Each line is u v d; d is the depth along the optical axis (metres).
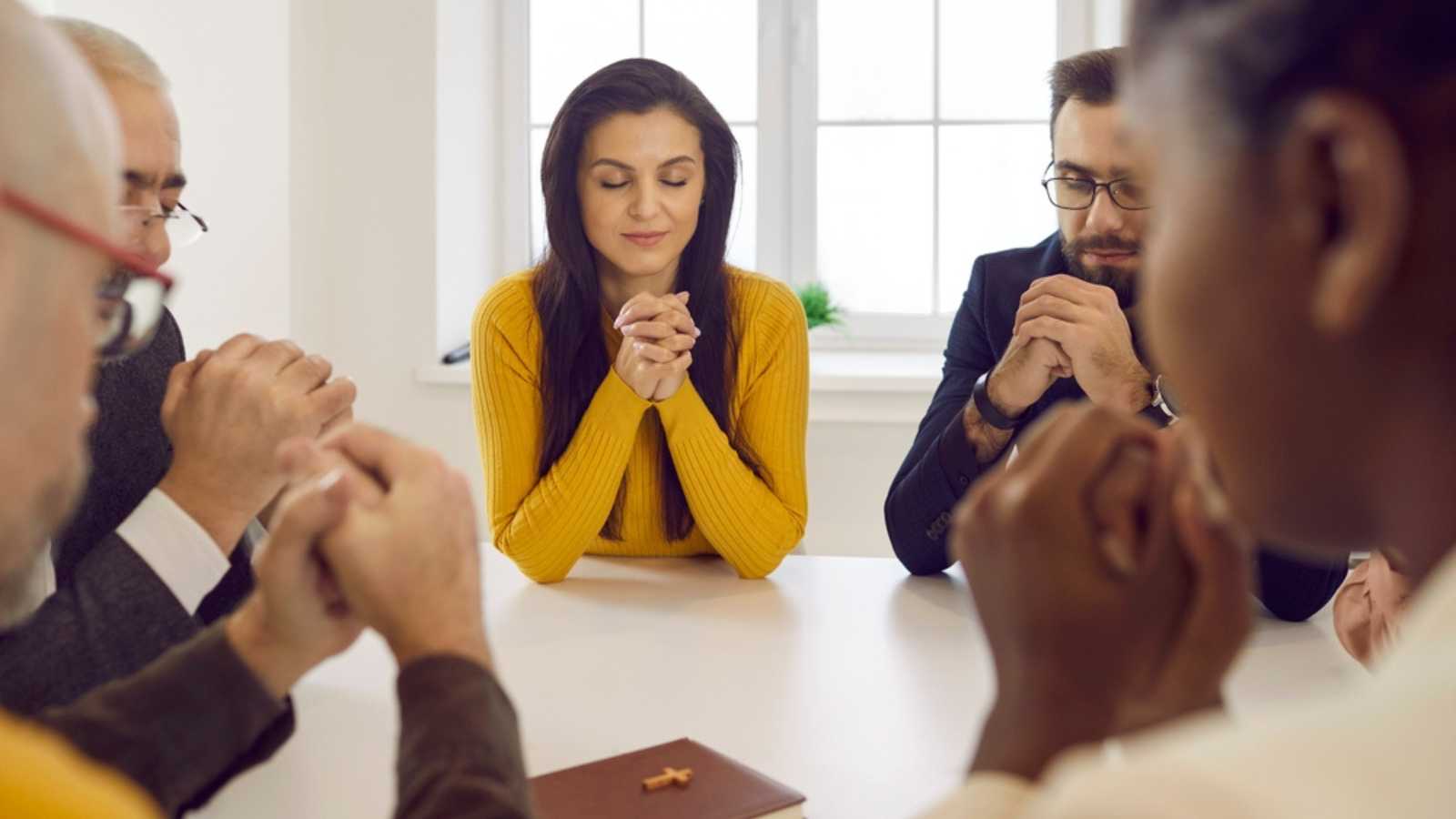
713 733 1.15
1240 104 0.35
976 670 1.31
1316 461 0.37
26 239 0.44
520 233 3.30
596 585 1.68
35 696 0.93
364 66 2.94
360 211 2.97
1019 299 1.95
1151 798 0.29
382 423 3.01
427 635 0.64
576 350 1.84
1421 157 0.32
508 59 3.25
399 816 0.57
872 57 3.27
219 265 2.82
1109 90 1.80
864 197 3.30
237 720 0.72
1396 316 0.33
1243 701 1.22
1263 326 0.36
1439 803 0.27
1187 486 0.46
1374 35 0.32
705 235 1.93
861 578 1.71
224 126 2.80
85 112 0.46
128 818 0.34
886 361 3.13
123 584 1.00
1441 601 0.32
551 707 1.21
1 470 0.45
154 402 1.43
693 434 1.75
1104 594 0.44
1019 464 0.47
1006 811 0.41
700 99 1.88
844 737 1.13
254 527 1.40
